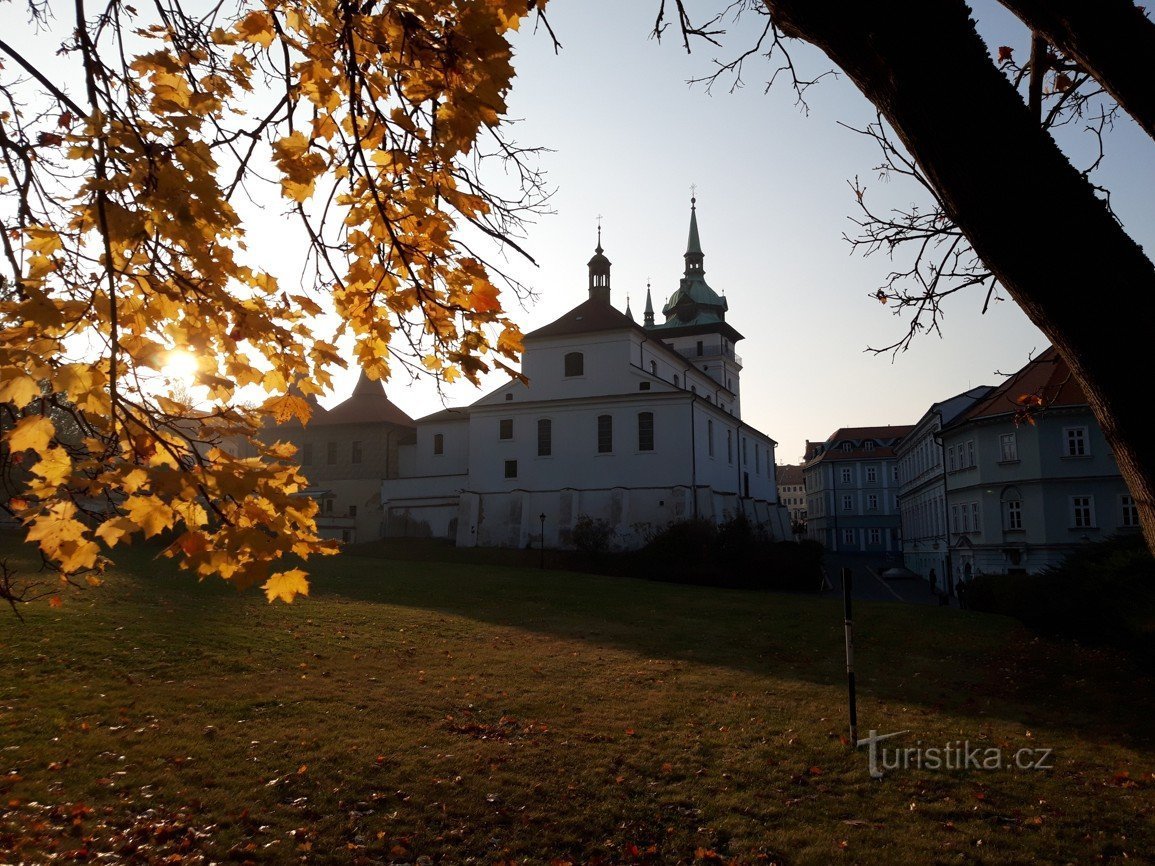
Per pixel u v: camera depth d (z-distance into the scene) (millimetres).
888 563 77562
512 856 7344
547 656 18188
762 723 12281
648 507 49062
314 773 9133
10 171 3094
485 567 40156
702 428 52125
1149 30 2959
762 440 69625
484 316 3742
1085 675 16594
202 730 10492
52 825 7297
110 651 14602
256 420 3252
